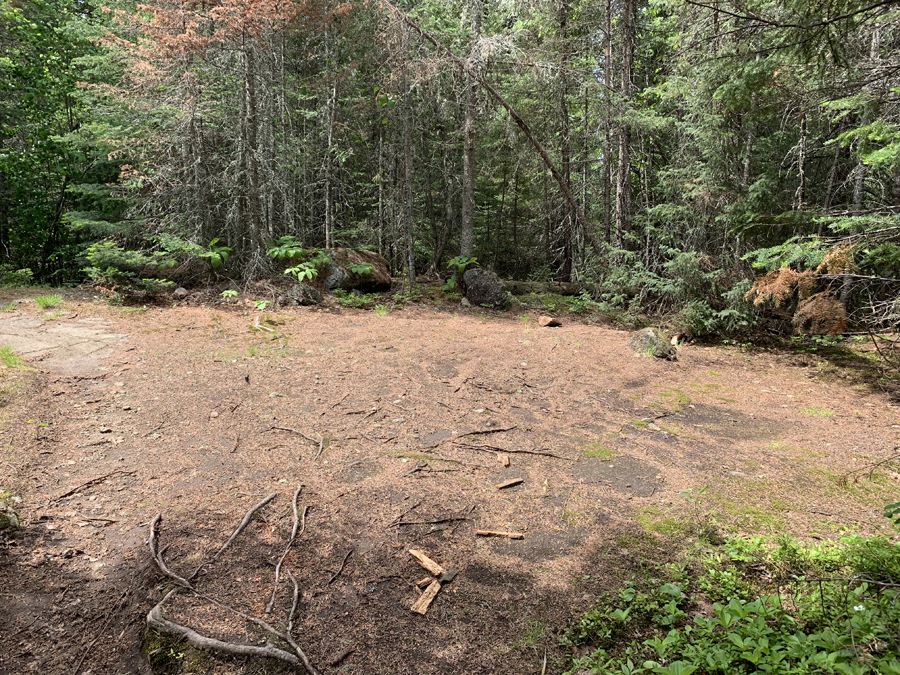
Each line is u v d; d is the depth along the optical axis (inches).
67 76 499.5
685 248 377.1
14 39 486.0
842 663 70.0
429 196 626.2
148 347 243.0
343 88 492.4
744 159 364.2
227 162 445.7
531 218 707.4
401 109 454.0
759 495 141.0
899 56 243.6
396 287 449.7
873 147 279.1
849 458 165.8
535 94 473.4
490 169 621.0
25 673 78.8
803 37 162.1
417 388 218.5
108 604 93.7
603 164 460.4
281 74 480.1
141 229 423.5
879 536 119.6
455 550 114.7
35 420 157.9
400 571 107.5
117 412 173.8
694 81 322.0
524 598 100.5
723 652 79.4
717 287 341.1
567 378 242.7
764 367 278.1
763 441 179.9
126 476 136.6
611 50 444.1
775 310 326.0
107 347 237.1
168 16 348.8
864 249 211.3
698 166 342.6
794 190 384.2
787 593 98.7
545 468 155.8
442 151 622.2
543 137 526.9
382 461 154.7
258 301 354.3
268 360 239.3
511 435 178.9
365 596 99.7
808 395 231.9
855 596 89.4
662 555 113.9
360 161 611.5
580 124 498.9
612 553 114.5
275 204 506.9
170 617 90.2
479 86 450.6
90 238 490.3
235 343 262.2
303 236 519.5
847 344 315.9
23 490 124.4
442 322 348.2
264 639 87.3
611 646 88.8
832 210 258.7
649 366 267.9
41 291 355.3
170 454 149.9
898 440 179.6
